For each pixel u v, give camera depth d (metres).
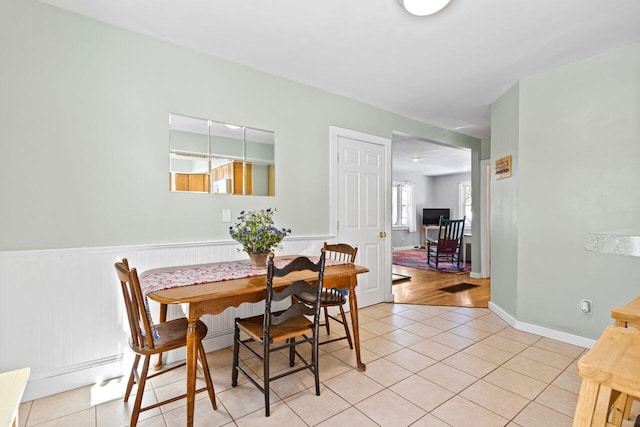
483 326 3.19
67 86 2.05
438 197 10.56
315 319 1.98
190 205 2.53
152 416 1.78
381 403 1.89
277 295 1.81
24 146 1.92
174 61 2.46
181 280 1.94
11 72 1.89
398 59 2.69
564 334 2.78
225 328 2.70
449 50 2.54
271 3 1.98
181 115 2.49
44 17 1.98
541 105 2.92
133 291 1.61
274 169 3.00
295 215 3.15
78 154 2.08
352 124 3.63
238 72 2.78
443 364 2.38
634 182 2.42
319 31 2.29
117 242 2.22
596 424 0.83
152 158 2.36
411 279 5.54
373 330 3.08
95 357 2.14
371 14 2.08
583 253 2.68
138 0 1.95
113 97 2.21
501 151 3.47
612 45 2.45
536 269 2.97
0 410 0.97
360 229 3.74
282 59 2.70
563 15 2.08
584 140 2.67
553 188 2.85
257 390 2.04
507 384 2.10
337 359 2.46
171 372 2.28
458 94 3.47
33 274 1.94
